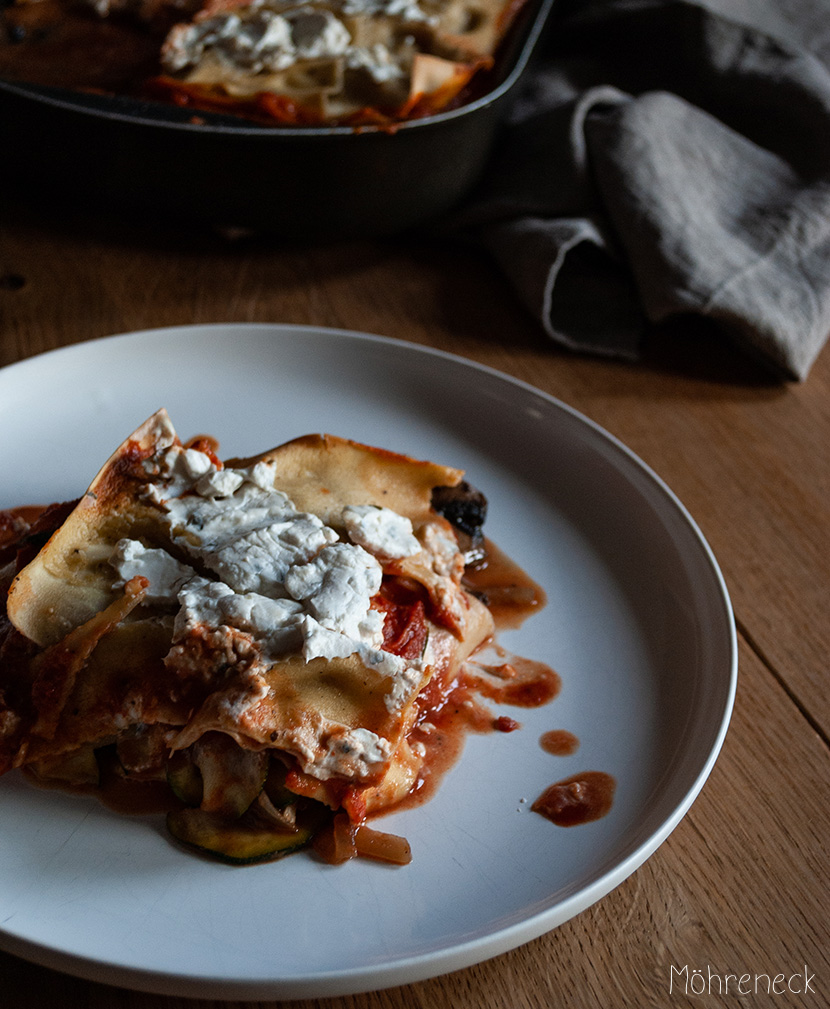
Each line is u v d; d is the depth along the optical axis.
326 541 0.49
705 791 0.51
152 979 0.42
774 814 0.50
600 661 0.55
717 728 0.50
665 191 0.75
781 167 0.79
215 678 0.47
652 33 0.87
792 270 0.74
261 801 0.46
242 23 0.79
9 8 0.85
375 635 0.48
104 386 0.64
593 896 0.45
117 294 0.72
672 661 0.55
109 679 0.47
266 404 0.65
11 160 0.72
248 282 0.75
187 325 0.70
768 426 0.70
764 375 0.73
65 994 0.44
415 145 0.70
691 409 0.70
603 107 0.81
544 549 0.59
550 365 0.72
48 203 0.79
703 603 0.55
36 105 0.68
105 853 0.46
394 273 0.77
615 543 0.59
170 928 0.44
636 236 0.74
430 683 0.51
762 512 0.64
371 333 0.72
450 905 0.46
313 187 0.71
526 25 0.84
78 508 0.50
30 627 0.48
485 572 0.58
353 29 0.80
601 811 0.49
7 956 0.45
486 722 0.52
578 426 0.63
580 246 0.78
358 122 0.74
